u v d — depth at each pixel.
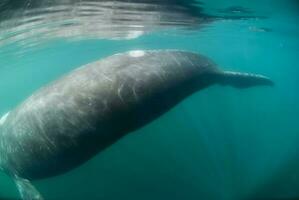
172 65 8.29
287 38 22.61
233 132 25.81
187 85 8.45
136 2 11.11
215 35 21.30
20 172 9.11
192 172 17.38
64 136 7.29
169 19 14.50
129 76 7.34
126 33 18.89
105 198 14.35
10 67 25.20
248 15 13.80
